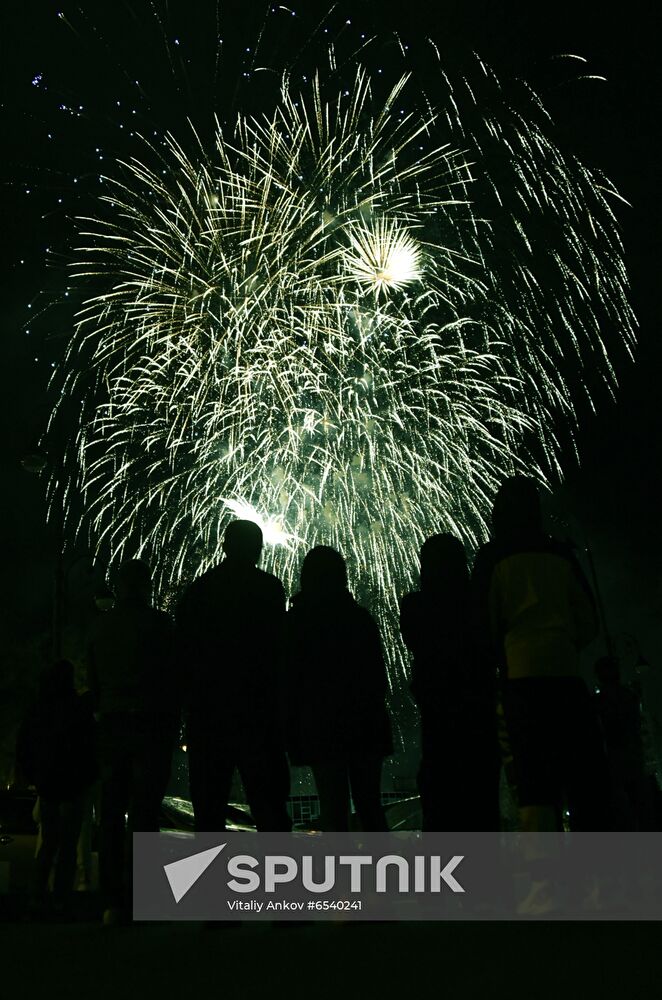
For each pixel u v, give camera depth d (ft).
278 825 17.85
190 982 9.70
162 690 19.86
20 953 12.64
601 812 15.66
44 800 23.15
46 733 23.24
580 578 16.29
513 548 16.30
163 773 19.70
